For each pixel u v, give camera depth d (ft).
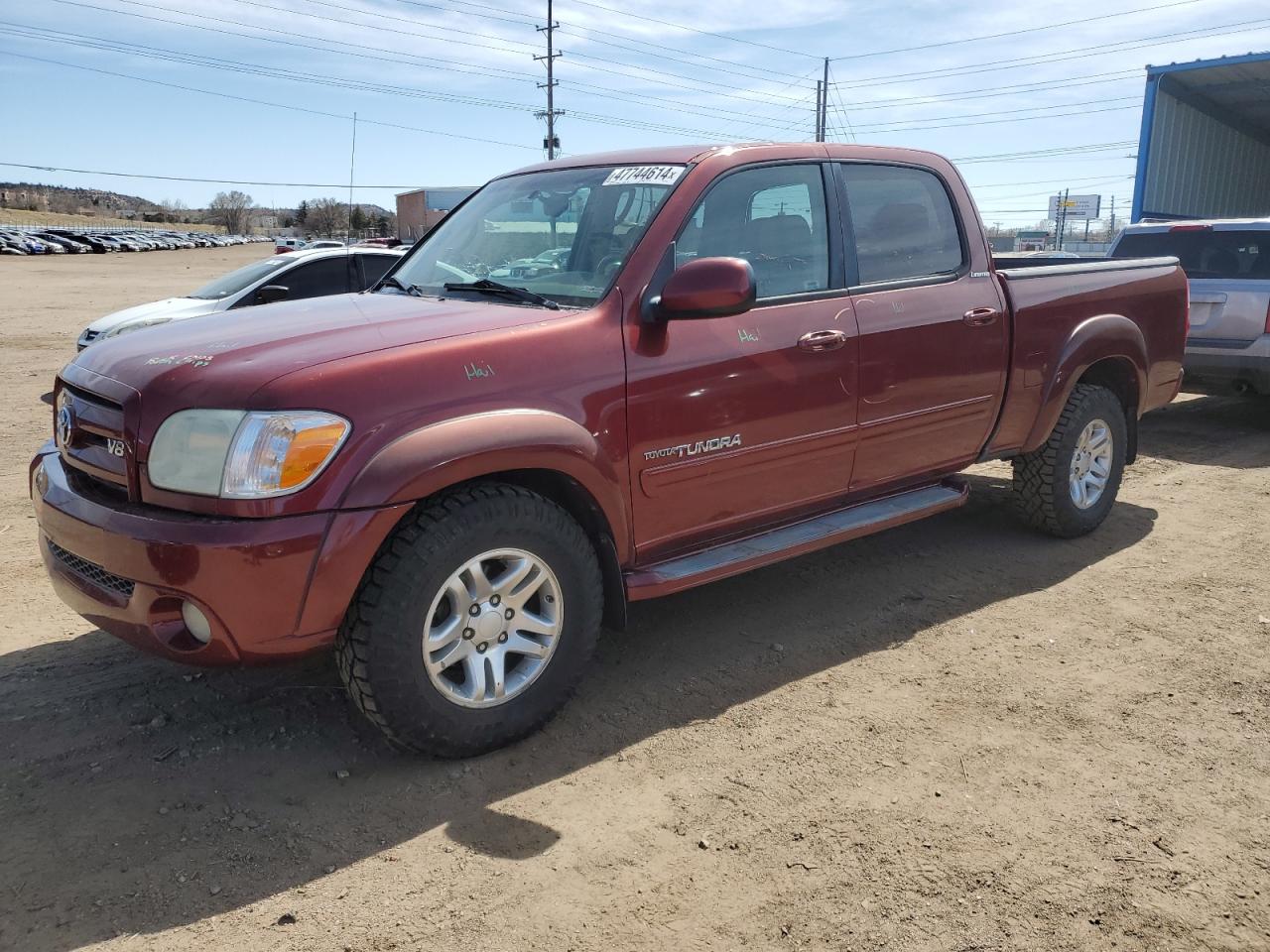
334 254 31.40
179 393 9.04
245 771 9.80
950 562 16.11
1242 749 10.39
